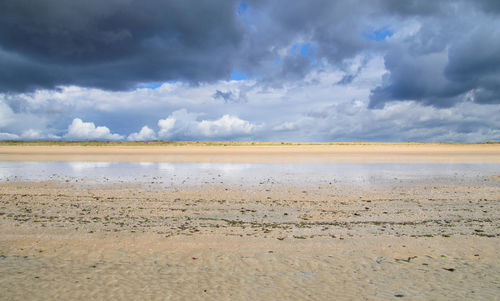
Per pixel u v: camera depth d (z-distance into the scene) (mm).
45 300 6539
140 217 13344
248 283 7355
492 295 6793
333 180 24641
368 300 6602
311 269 8133
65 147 82500
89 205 15727
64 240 10258
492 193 18984
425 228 11680
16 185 22406
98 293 6840
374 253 9180
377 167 34594
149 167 34906
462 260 8695
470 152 63531
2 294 6766
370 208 15094
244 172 29984
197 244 9898
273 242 10086
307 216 13555
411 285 7270
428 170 31547
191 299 6621
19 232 11102
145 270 8047
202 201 16750
